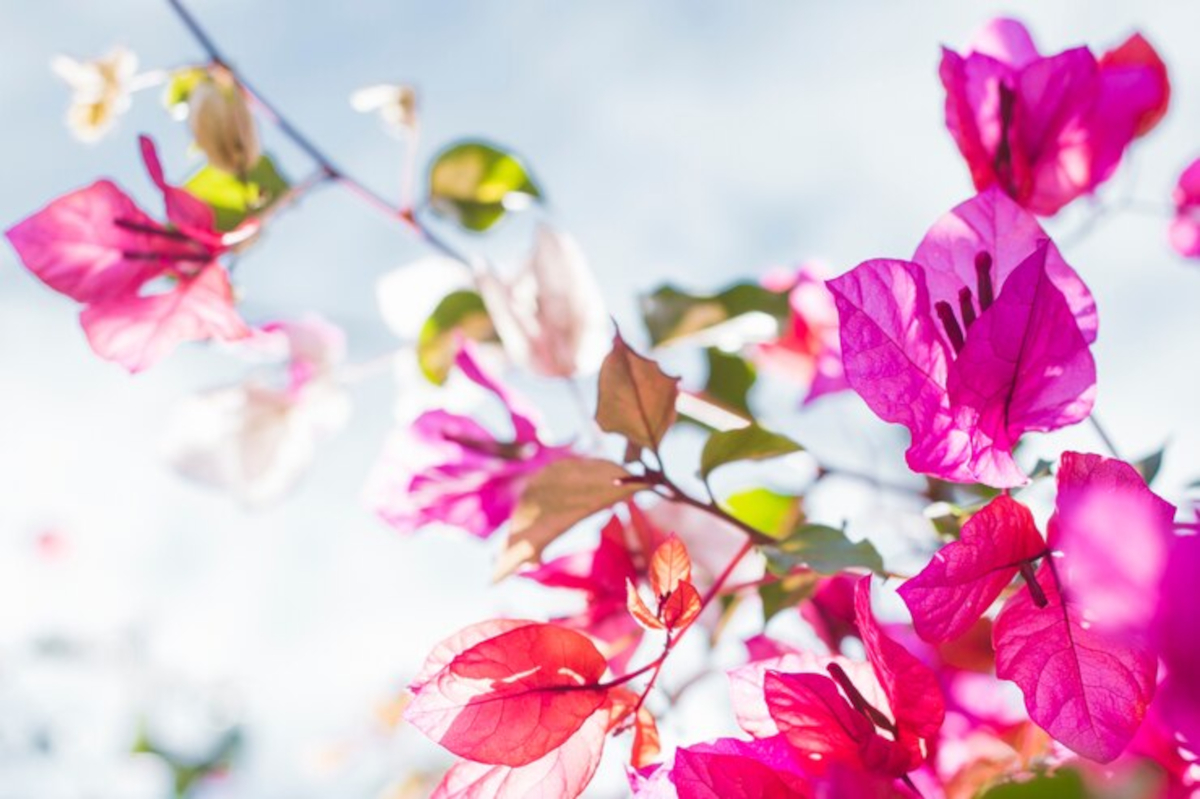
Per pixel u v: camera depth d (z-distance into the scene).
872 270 0.40
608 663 0.44
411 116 0.54
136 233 0.47
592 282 0.51
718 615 0.46
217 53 0.51
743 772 0.38
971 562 0.38
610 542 0.45
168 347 0.48
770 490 0.48
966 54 0.47
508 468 0.48
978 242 0.40
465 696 0.39
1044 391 0.40
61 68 0.54
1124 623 0.36
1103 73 0.47
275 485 0.55
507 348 0.52
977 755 0.42
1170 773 0.38
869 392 0.39
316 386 0.55
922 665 0.39
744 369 0.52
